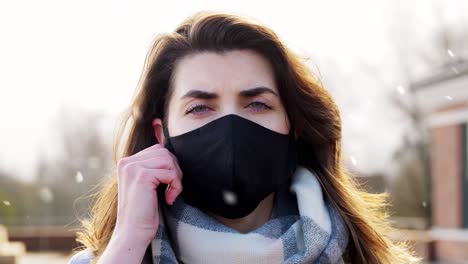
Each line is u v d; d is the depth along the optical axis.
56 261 18.53
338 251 2.32
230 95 2.27
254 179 2.28
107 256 2.12
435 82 19.30
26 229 24.39
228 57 2.29
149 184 2.20
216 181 2.27
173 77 2.37
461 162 19.00
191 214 2.29
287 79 2.38
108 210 2.50
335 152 2.62
